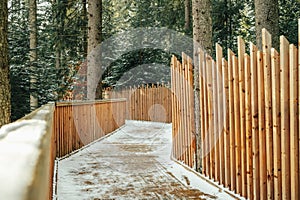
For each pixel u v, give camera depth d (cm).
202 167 435
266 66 290
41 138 95
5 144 81
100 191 382
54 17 1274
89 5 952
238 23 1195
